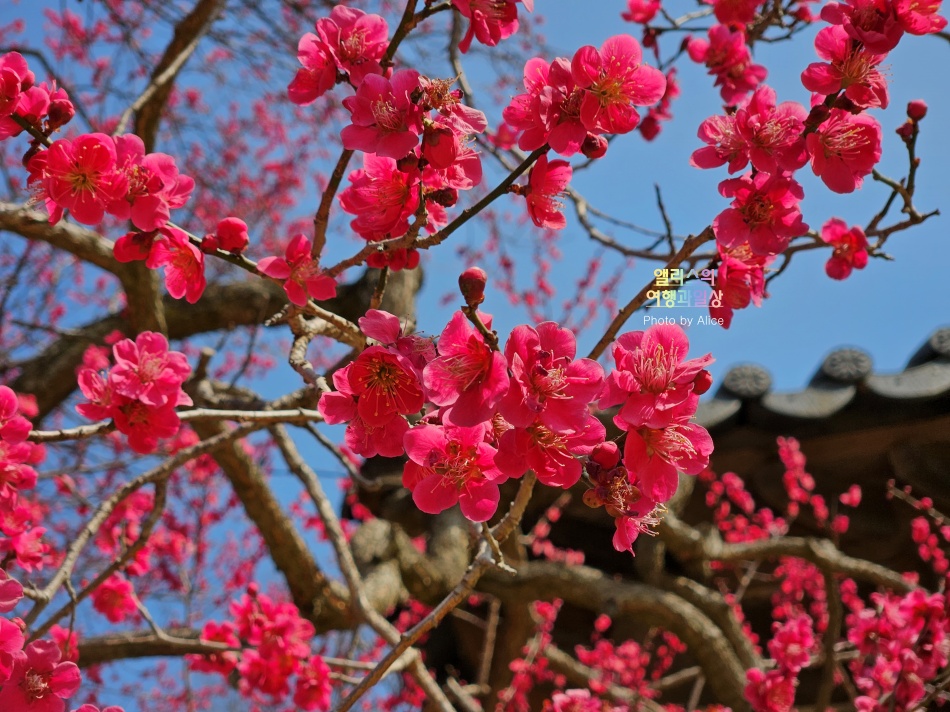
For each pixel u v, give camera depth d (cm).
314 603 526
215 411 254
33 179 198
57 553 449
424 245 191
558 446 154
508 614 564
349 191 199
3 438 217
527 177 211
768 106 194
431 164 180
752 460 500
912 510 498
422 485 158
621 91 176
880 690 332
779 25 330
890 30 191
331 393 169
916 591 309
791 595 584
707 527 529
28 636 262
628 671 556
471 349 149
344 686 523
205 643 373
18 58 195
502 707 548
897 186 287
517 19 194
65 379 563
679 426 161
